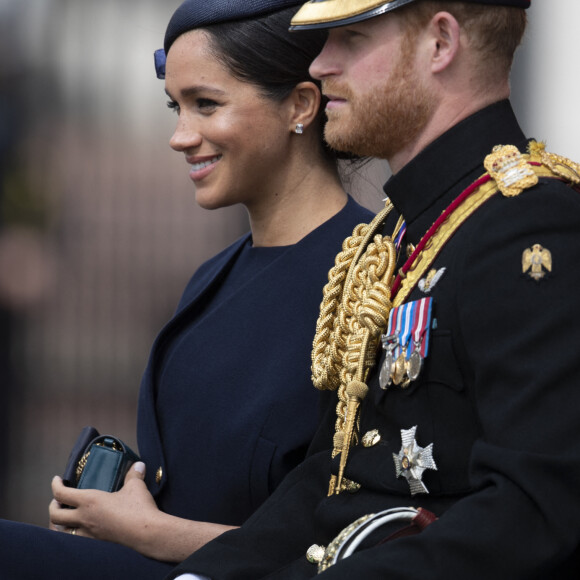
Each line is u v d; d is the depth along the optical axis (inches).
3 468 925.8
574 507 250.8
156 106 943.7
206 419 373.4
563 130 868.6
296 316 374.3
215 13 377.7
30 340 938.7
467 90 297.6
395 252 315.9
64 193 945.5
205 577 314.2
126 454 390.9
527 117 870.4
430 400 279.7
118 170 944.3
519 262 266.8
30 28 947.3
